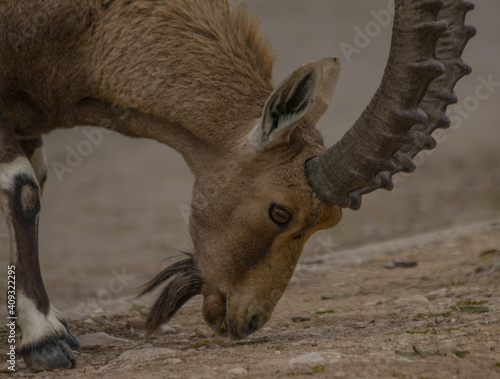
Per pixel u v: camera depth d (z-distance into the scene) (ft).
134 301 91.86
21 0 64.03
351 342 57.16
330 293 92.48
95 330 77.46
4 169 60.49
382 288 93.15
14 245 59.06
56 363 56.44
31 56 65.21
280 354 55.42
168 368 53.52
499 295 74.90
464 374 46.32
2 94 65.05
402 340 55.06
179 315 84.99
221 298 66.44
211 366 52.80
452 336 55.11
